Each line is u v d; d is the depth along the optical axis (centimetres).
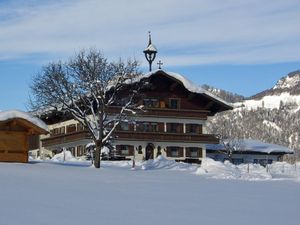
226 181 2609
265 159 8269
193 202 1491
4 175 2072
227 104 7238
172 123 7088
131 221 1088
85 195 1523
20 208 1180
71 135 6825
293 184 2611
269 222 1160
